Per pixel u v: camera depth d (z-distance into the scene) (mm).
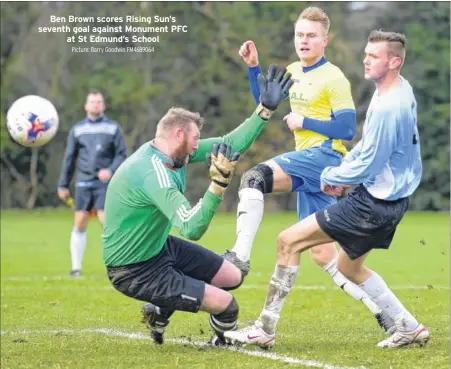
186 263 20703
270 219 84312
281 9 106188
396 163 19062
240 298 33156
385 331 22188
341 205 19469
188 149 19359
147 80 107375
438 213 97500
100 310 29891
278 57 106500
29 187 104438
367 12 105125
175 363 18984
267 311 20281
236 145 21391
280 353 20000
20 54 106188
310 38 23172
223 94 107375
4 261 49188
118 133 41500
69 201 42281
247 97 106812
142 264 19750
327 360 18969
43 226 74438
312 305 30797
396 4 105000
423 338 20453
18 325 26328
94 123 41531
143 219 19312
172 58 107625
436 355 19359
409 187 19188
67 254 52938
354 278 20719
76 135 41594
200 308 20109
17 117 29438
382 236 19484
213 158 17656
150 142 19766
